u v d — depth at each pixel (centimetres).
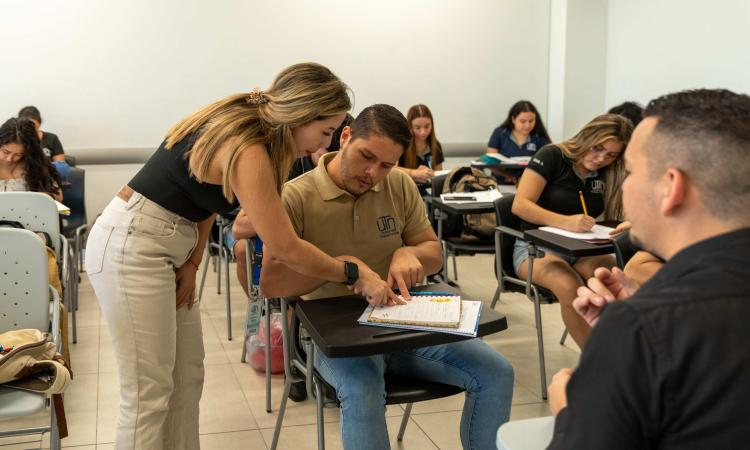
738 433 66
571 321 256
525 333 345
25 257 191
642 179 80
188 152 156
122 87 526
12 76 504
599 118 275
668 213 77
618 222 277
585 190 286
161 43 530
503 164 470
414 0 582
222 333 349
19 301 192
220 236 351
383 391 165
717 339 67
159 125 538
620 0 593
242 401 267
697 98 77
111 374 294
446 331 147
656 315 68
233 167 150
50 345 175
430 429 244
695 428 67
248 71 552
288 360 197
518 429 100
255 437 239
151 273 163
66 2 507
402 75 590
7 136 340
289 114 149
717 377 66
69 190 426
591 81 616
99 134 527
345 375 163
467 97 610
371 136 169
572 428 71
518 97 625
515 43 616
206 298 412
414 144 473
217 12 538
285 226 154
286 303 188
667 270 75
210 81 544
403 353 182
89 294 413
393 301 165
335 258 167
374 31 577
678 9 529
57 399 174
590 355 71
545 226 271
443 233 357
